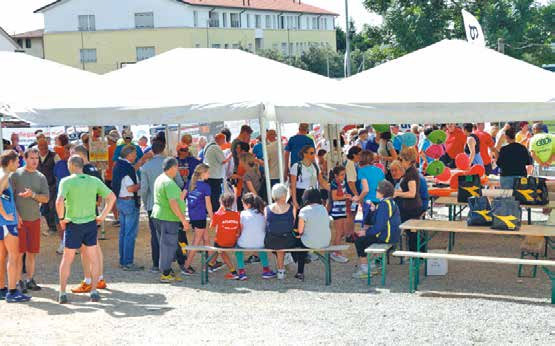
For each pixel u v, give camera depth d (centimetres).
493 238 1312
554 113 984
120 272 1118
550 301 906
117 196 1130
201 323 844
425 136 1644
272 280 1048
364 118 1057
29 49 7950
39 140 1394
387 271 1082
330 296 951
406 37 3994
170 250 1046
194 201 1077
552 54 4238
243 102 1113
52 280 1077
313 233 1007
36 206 991
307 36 8694
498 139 1603
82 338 796
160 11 6794
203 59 1316
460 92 1052
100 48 6912
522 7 4056
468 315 852
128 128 1691
